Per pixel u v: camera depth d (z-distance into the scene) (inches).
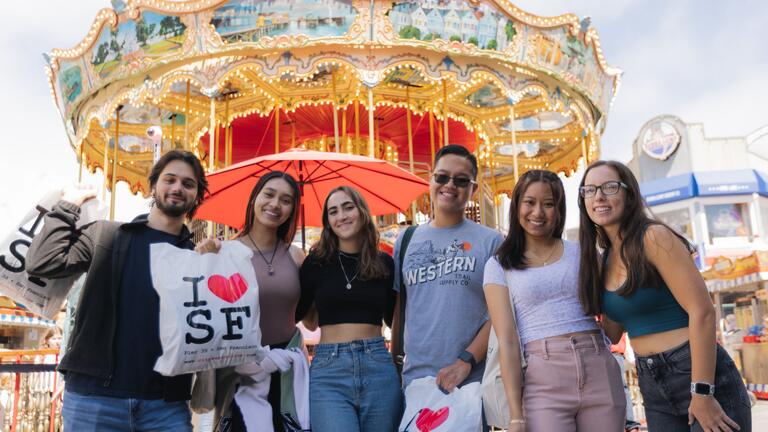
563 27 448.5
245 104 531.5
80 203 120.1
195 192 123.0
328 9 407.5
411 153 496.1
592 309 120.0
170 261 111.9
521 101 524.1
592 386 116.4
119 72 436.1
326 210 142.3
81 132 494.6
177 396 115.3
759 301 634.2
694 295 108.5
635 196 118.9
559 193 125.3
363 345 133.2
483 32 420.8
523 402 118.9
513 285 124.0
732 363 112.7
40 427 296.5
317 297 139.3
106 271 115.0
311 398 130.7
